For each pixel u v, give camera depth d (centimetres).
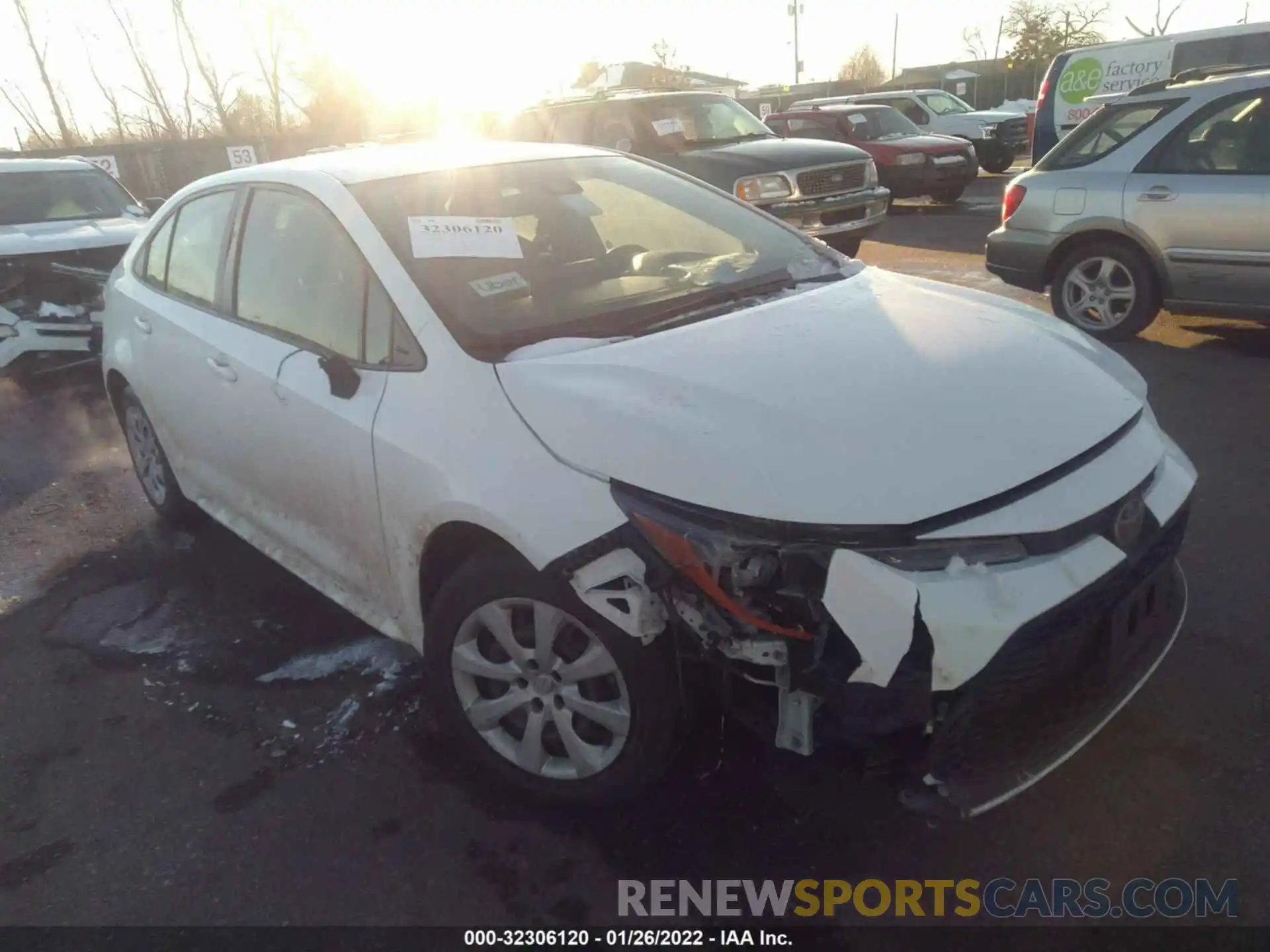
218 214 392
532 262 327
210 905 260
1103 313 695
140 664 374
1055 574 224
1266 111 610
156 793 304
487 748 289
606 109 1069
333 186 334
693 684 250
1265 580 369
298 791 300
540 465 253
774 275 347
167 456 452
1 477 587
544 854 269
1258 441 497
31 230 778
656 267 348
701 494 229
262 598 416
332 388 303
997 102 4109
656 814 278
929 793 225
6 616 419
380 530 301
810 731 229
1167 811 267
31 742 334
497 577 265
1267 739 288
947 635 213
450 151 380
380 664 361
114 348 463
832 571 218
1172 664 325
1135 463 253
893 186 1462
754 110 3253
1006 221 741
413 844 275
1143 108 670
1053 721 234
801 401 246
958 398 250
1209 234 625
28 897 267
